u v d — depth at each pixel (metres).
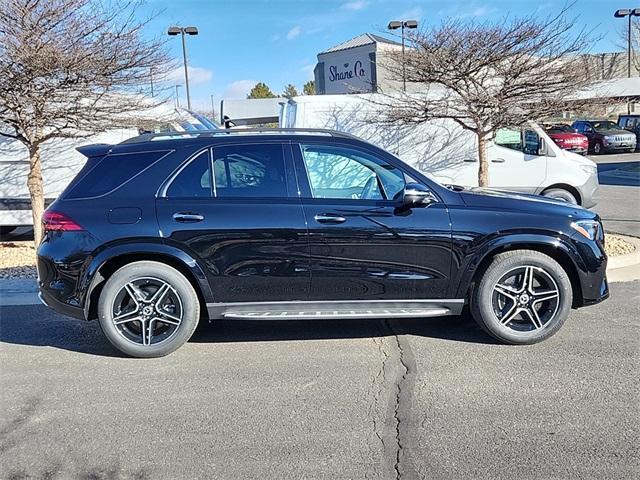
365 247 4.73
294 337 5.31
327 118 10.55
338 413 3.79
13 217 10.55
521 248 4.84
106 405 4.00
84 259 4.72
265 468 3.17
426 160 10.62
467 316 5.78
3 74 7.27
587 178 10.48
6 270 8.20
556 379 4.21
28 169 10.46
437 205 4.80
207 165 4.88
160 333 4.90
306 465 3.20
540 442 3.37
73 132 9.62
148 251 4.72
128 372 4.60
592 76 9.02
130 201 4.79
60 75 7.55
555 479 3.00
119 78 7.89
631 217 11.35
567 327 5.30
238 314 4.85
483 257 4.79
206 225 4.70
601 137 30.11
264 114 28.36
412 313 4.86
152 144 4.98
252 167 4.88
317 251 4.73
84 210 4.79
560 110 8.55
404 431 3.53
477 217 4.77
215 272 4.76
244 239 4.71
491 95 8.75
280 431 3.58
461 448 3.32
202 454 3.34
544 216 4.80
